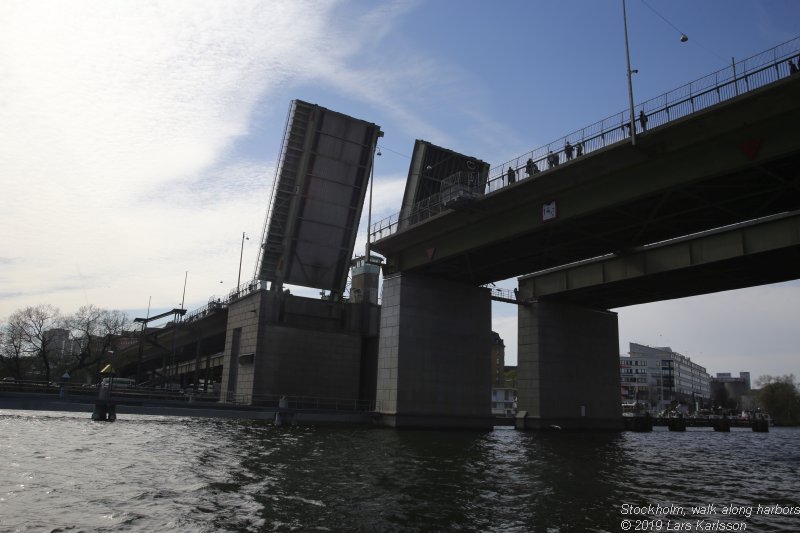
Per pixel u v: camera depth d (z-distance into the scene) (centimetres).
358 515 1357
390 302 5206
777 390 16025
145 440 2900
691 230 4125
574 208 3791
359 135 5556
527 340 5972
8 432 2991
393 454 2695
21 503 1308
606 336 6488
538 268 5131
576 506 1558
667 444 4472
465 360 5322
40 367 10588
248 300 6206
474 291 5575
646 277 5031
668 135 3142
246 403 5759
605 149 3384
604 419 6216
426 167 5388
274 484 1728
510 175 4059
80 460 2050
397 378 4903
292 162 5588
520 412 5850
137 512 1277
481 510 1466
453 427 5100
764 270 4769
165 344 10156
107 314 10331
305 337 6081
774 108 2772
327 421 4825
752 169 3053
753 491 1977
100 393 4244
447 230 4703
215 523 1216
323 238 5981
